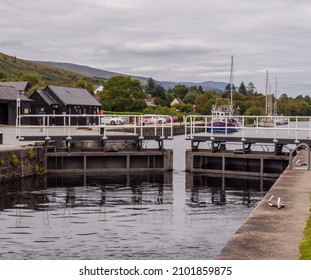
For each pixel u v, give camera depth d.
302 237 13.38
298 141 38.53
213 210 27.03
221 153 40.62
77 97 75.06
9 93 65.56
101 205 28.25
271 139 39.03
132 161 42.19
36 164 38.53
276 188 20.81
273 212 16.30
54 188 33.81
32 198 30.08
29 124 68.50
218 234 21.62
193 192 33.03
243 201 29.88
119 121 80.75
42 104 69.31
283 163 38.88
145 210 26.88
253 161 40.06
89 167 41.38
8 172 34.81
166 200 30.02
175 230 22.34
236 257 11.87
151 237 21.08
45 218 24.78
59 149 41.41
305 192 19.88
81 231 22.14
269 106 154.88
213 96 178.75
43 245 19.88
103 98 128.75
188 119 126.50
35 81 160.00
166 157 42.38
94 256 18.39
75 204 28.44
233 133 80.62
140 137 42.00
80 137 40.88
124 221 24.12
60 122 70.06
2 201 29.00
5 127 62.34
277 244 12.81
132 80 130.38
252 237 13.41
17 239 20.78
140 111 128.38
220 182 37.16
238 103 172.75
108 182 36.94
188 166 42.03
